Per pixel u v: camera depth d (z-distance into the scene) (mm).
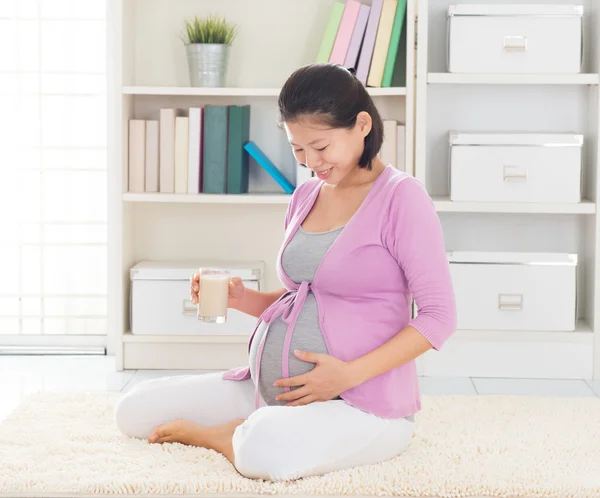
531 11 3086
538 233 3373
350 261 2023
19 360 3367
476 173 3102
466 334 3135
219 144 3221
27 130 3469
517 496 1964
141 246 3443
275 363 2051
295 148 1979
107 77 3443
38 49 3447
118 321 3217
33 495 1938
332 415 1990
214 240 3443
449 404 2674
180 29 3355
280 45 3359
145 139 3250
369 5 3328
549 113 3336
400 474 2018
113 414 2482
